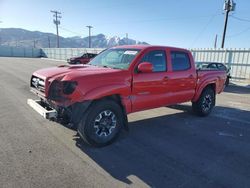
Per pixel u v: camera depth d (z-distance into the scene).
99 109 4.38
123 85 4.70
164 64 5.68
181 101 6.35
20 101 7.91
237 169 3.96
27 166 3.68
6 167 3.63
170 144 4.88
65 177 3.43
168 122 6.45
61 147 4.43
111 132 4.64
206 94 7.11
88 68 4.84
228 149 4.77
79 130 4.34
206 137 5.41
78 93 4.12
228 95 12.55
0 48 69.19
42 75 4.62
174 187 3.35
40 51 71.12
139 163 3.99
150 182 3.44
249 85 18.45
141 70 4.86
